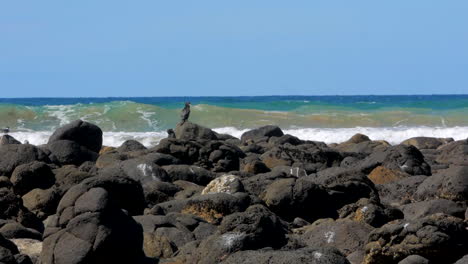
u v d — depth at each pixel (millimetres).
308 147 79188
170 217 43375
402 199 58531
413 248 36281
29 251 39688
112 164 61781
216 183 51656
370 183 55344
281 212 51938
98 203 36062
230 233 35312
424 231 36219
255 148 84688
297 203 51844
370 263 37344
